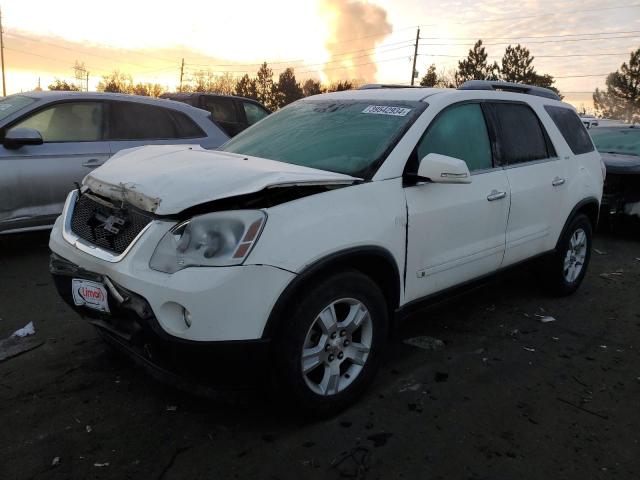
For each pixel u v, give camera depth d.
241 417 2.99
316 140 3.59
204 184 2.65
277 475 2.54
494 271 4.09
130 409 3.03
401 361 3.72
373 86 4.67
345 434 2.86
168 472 2.54
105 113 6.18
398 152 3.27
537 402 3.28
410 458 2.70
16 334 3.92
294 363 2.70
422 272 3.41
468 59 54.91
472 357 3.83
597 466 2.70
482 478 2.58
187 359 2.53
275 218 2.59
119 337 2.81
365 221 2.95
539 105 4.70
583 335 4.32
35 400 3.09
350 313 2.97
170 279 2.47
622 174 7.49
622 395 3.41
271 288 2.54
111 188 2.88
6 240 6.44
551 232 4.64
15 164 5.47
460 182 3.10
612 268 6.39
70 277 2.96
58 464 2.57
